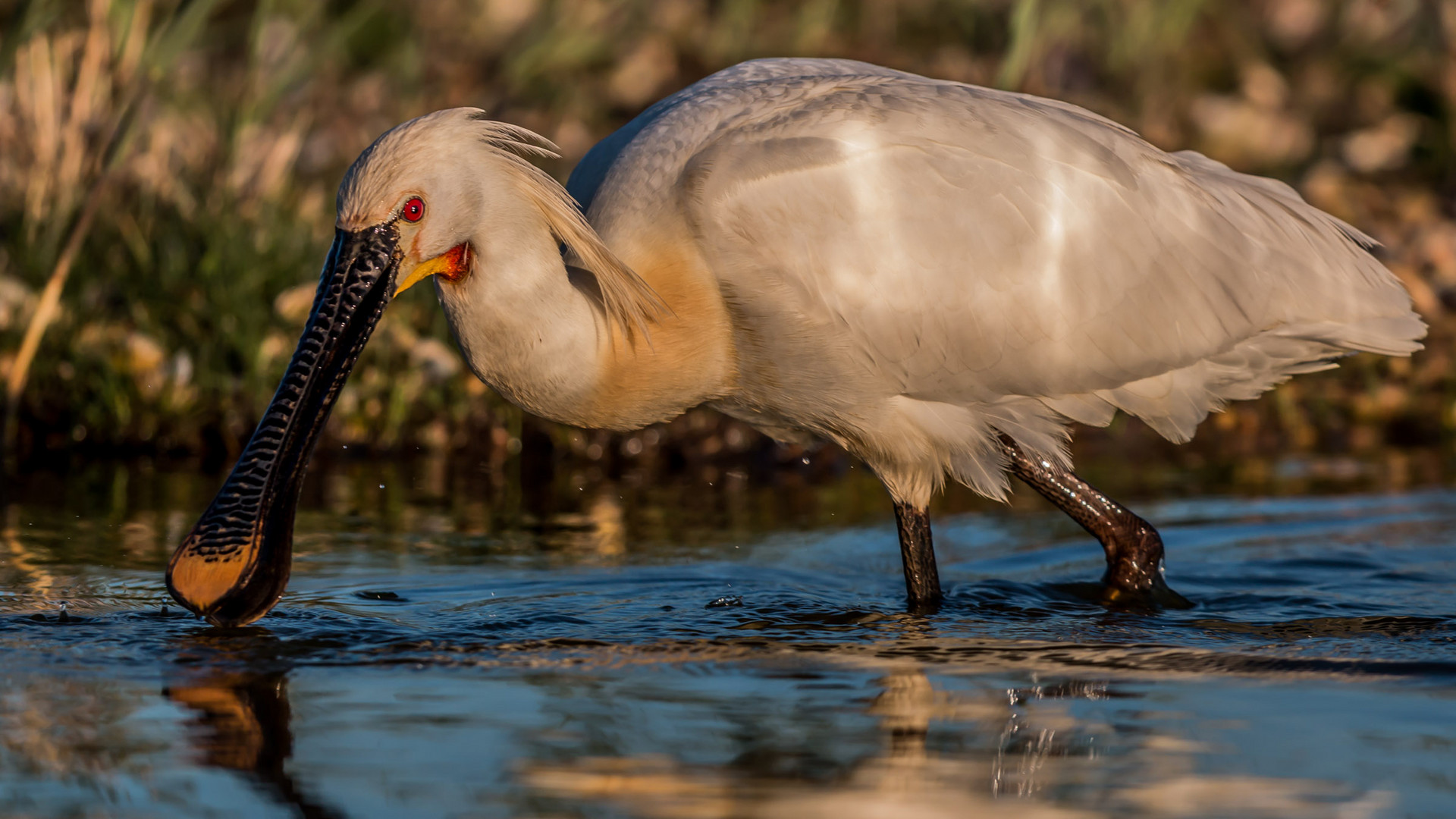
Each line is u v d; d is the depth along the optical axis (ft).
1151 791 21.29
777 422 35.06
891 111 33.22
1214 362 34.81
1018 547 39.34
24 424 47.29
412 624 30.12
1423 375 55.67
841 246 32.50
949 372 33.63
